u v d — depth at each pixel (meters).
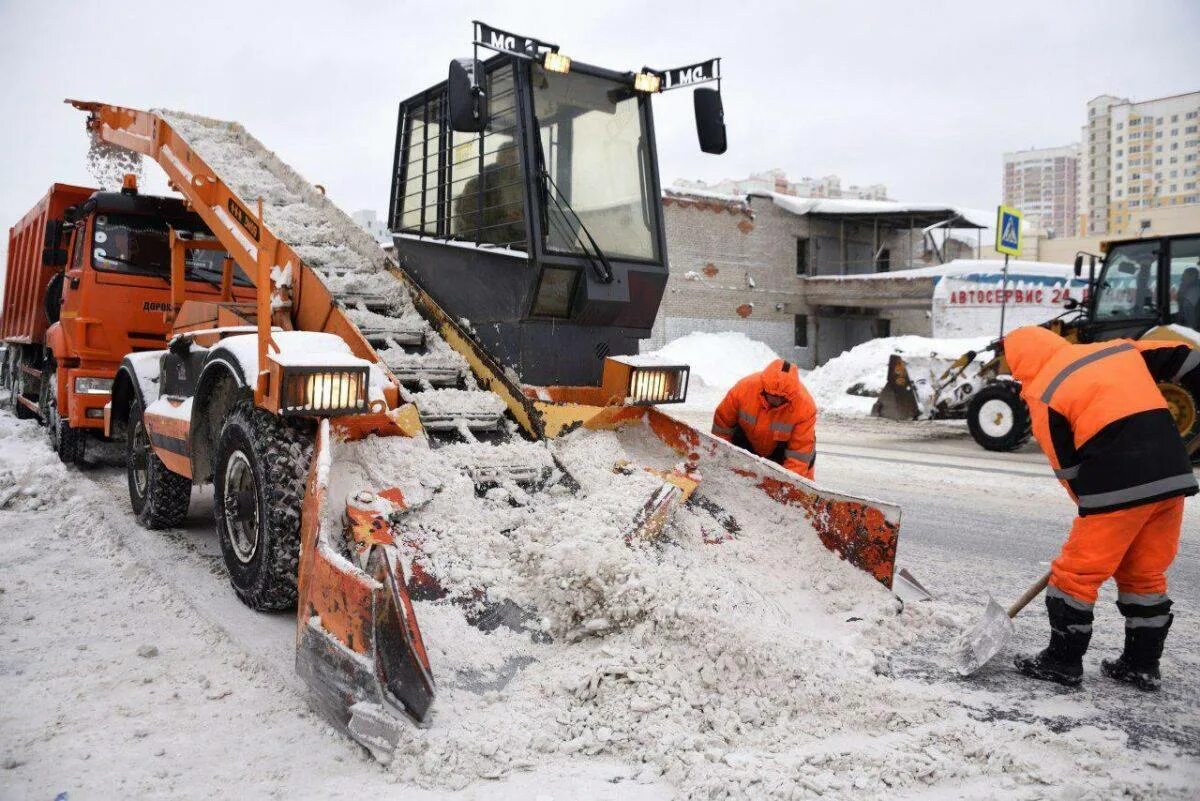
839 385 17.61
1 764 2.74
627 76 5.16
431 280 5.34
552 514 3.97
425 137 5.52
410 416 4.17
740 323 27.36
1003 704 3.38
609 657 3.26
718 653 3.23
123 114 7.47
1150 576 3.55
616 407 4.66
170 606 4.39
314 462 3.63
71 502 6.65
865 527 4.16
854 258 30.30
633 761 2.79
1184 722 3.23
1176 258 10.41
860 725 3.04
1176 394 9.55
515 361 4.72
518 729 2.88
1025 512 7.21
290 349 4.13
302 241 5.70
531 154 4.68
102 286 7.94
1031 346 3.76
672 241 26.09
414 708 2.86
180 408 5.33
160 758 2.82
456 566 3.62
